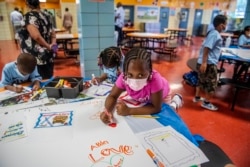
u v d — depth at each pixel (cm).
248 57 266
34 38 204
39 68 219
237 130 215
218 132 211
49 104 115
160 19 1046
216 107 264
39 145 78
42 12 216
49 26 223
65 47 524
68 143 79
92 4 228
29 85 148
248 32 417
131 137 84
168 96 135
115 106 110
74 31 845
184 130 92
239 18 959
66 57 531
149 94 109
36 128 90
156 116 103
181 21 1133
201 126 222
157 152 75
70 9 821
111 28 247
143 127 92
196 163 71
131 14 976
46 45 215
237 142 194
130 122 96
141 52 97
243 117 245
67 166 67
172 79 391
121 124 94
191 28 1197
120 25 648
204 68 241
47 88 122
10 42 851
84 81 153
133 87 104
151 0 987
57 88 121
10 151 75
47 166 67
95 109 109
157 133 87
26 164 68
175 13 1084
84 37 240
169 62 538
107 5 235
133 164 69
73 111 106
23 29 208
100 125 93
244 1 923
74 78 137
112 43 255
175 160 71
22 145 78
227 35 639
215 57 238
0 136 84
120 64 154
